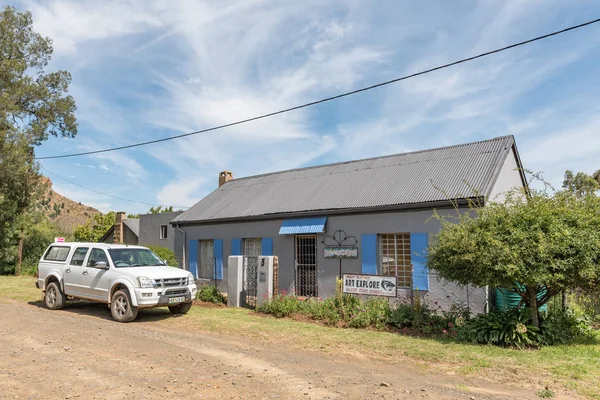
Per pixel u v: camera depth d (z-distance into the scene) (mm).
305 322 10547
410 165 14891
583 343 8531
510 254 7754
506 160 13602
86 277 11555
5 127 24875
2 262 25219
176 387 5219
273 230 15625
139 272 10711
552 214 8242
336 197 14586
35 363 6207
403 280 12547
